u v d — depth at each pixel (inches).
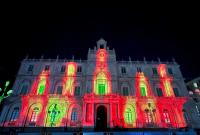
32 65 2064.5
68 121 1686.8
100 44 2287.2
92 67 2026.3
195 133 1320.1
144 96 1865.2
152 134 1291.8
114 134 1252.5
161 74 2092.8
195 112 1839.3
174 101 1861.5
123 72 2086.6
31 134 1203.9
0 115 1711.4
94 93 1809.8
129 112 1787.6
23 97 1777.8
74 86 1931.6
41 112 1706.4
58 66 2070.6
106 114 1760.6
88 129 1578.5
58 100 1790.1
